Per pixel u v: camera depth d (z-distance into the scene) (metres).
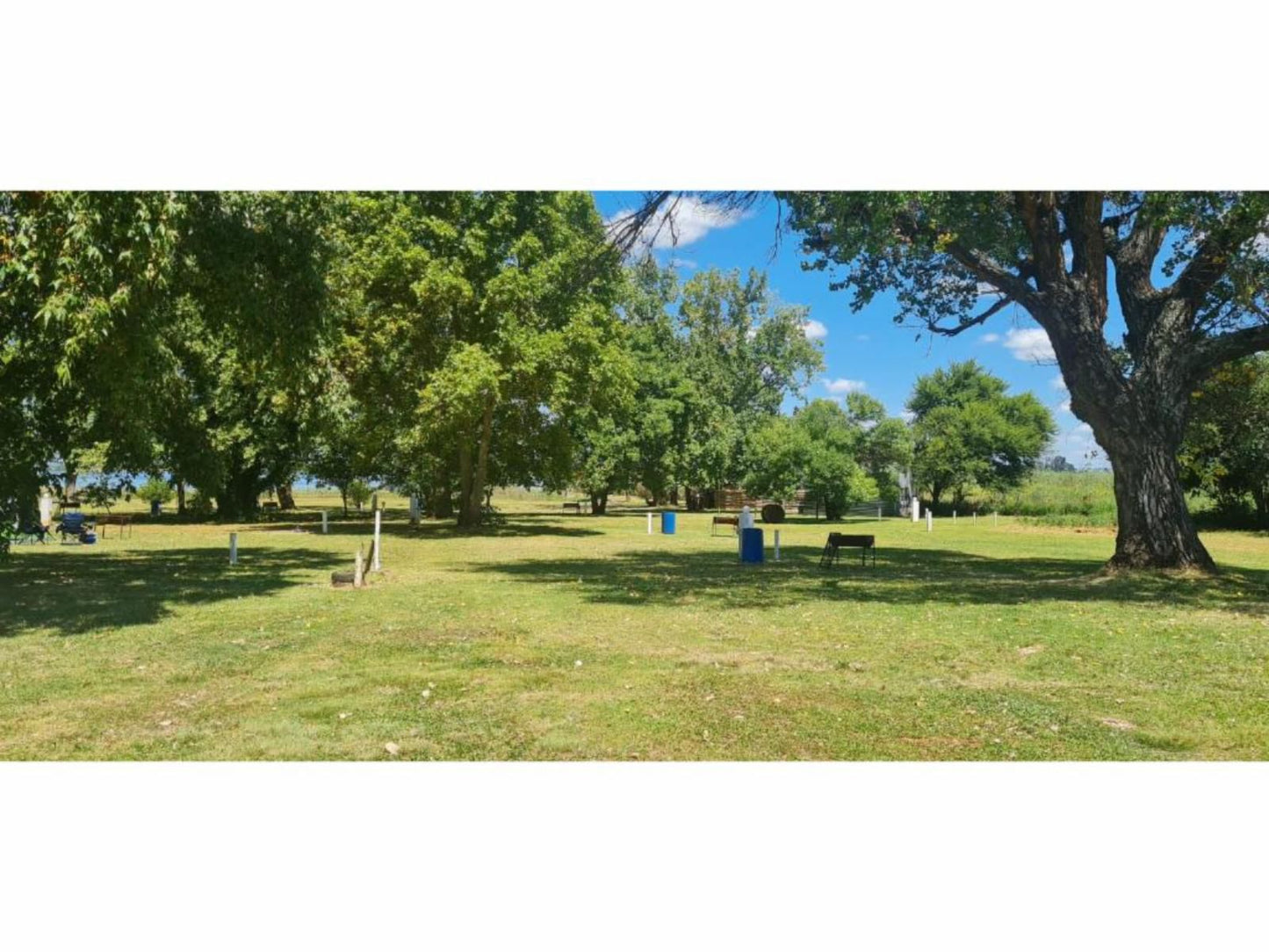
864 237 15.63
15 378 16.45
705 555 23.88
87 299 11.52
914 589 15.51
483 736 6.49
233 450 40.38
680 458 54.12
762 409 65.00
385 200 31.66
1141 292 17.97
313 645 10.03
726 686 8.01
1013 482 62.31
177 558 21.88
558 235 33.25
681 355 63.09
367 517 45.97
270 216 15.51
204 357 33.72
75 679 8.28
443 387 29.84
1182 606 13.07
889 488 58.06
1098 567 20.19
